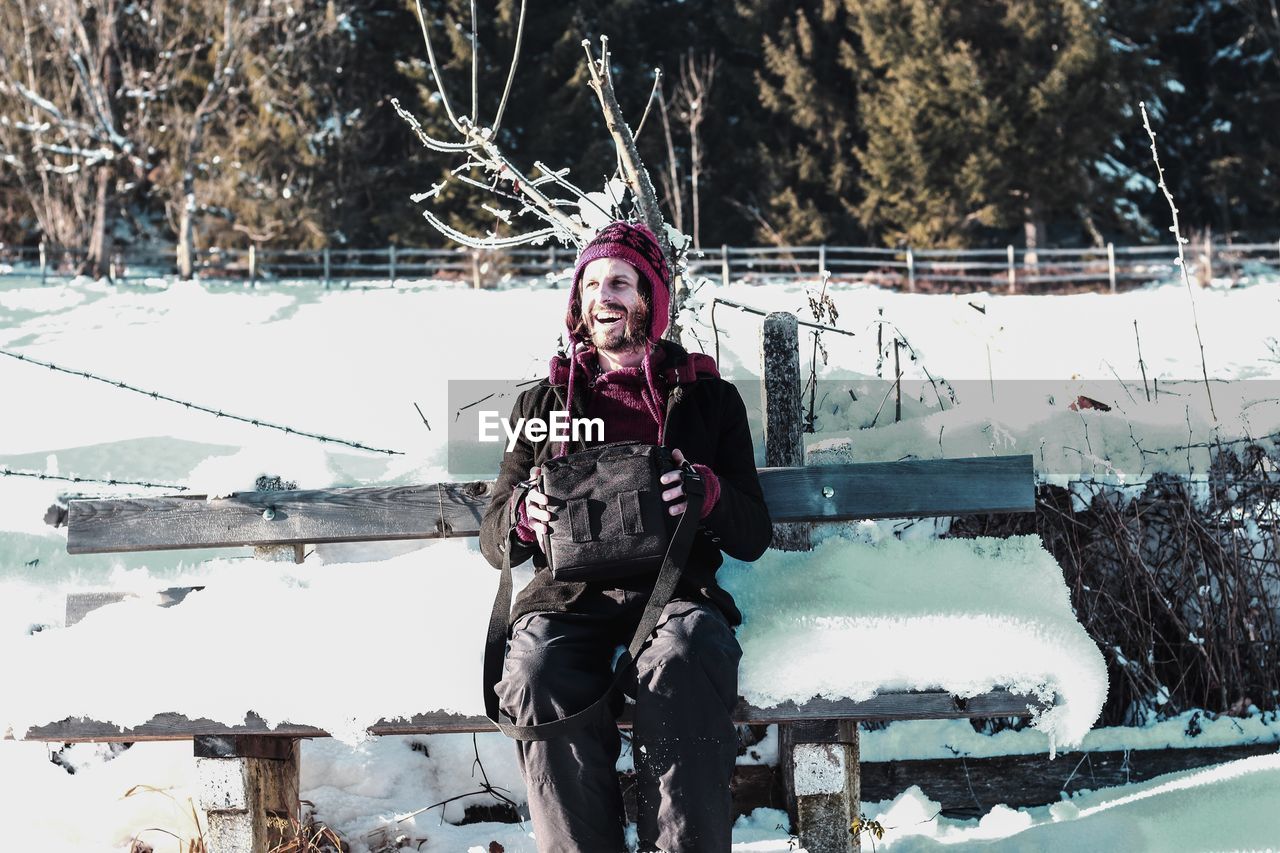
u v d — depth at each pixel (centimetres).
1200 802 333
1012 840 326
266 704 274
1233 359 815
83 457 711
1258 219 3166
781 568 305
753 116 3061
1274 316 1070
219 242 2795
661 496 261
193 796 338
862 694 264
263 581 313
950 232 2641
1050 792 386
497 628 265
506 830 341
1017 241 3180
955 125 2580
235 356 1155
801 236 2764
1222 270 2355
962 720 396
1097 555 420
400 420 722
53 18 2627
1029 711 262
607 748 254
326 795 346
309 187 2747
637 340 295
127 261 2923
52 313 1605
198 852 315
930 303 1312
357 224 2833
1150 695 412
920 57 2670
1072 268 2517
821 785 275
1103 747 389
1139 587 418
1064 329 1118
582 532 258
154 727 278
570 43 2766
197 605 300
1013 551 305
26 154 2794
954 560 301
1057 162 2619
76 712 281
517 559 281
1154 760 389
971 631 267
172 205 2720
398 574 310
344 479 343
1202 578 421
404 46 2920
